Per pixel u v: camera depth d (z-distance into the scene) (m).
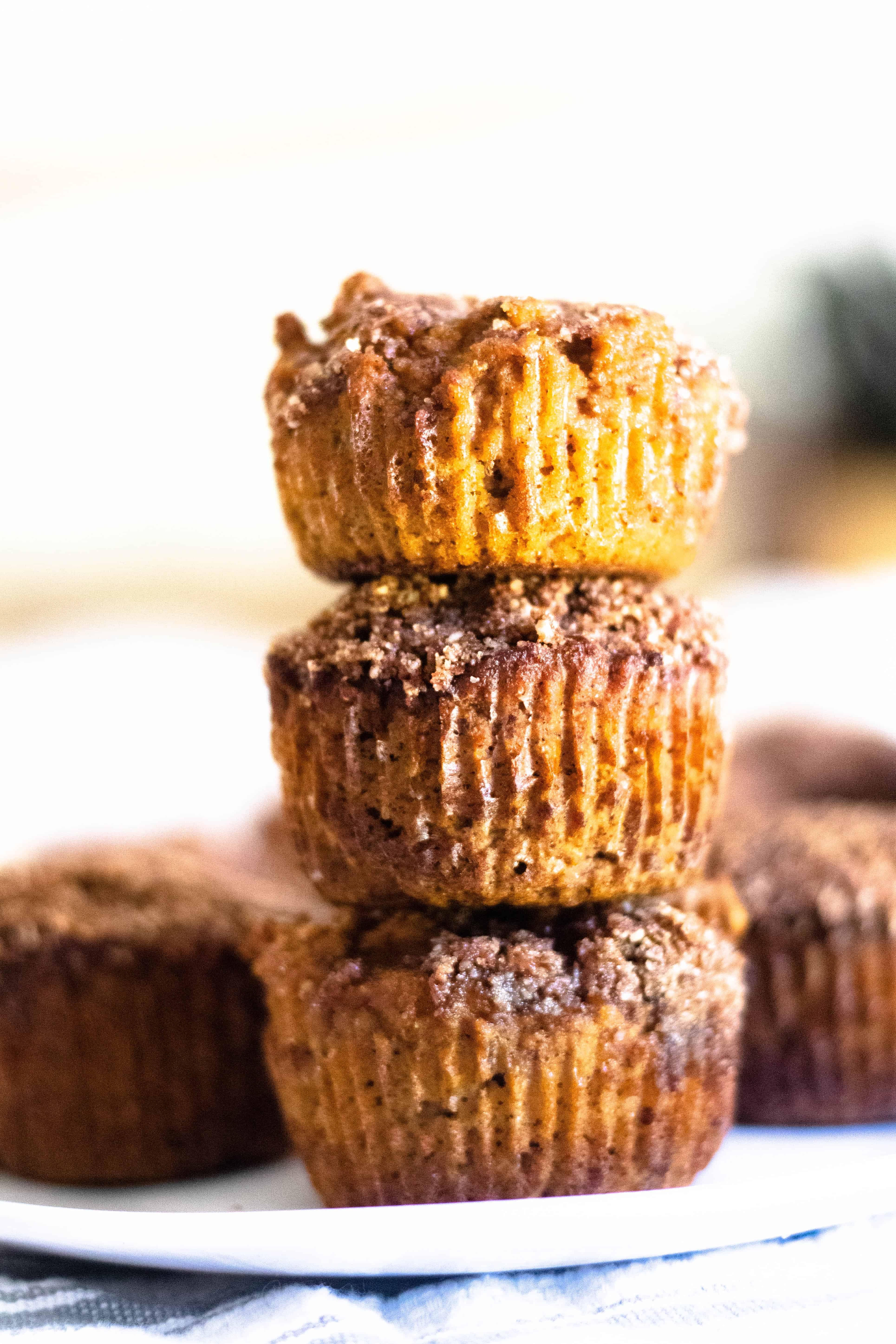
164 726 0.83
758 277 1.03
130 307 1.02
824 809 0.53
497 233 1.03
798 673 0.80
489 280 1.04
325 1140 0.44
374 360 0.42
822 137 1.00
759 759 0.59
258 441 1.05
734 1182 0.42
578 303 0.43
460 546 0.42
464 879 0.43
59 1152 0.47
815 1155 0.46
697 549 0.44
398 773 0.42
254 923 0.46
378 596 0.43
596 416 0.42
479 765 0.42
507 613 0.43
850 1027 0.47
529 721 0.42
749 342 1.04
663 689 0.42
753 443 1.04
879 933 0.47
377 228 1.02
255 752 0.82
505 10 0.84
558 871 0.43
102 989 0.46
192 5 0.78
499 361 0.42
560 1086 0.42
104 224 1.00
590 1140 0.43
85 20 0.79
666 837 0.43
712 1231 0.41
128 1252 0.41
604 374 0.42
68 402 1.02
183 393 1.04
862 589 0.93
